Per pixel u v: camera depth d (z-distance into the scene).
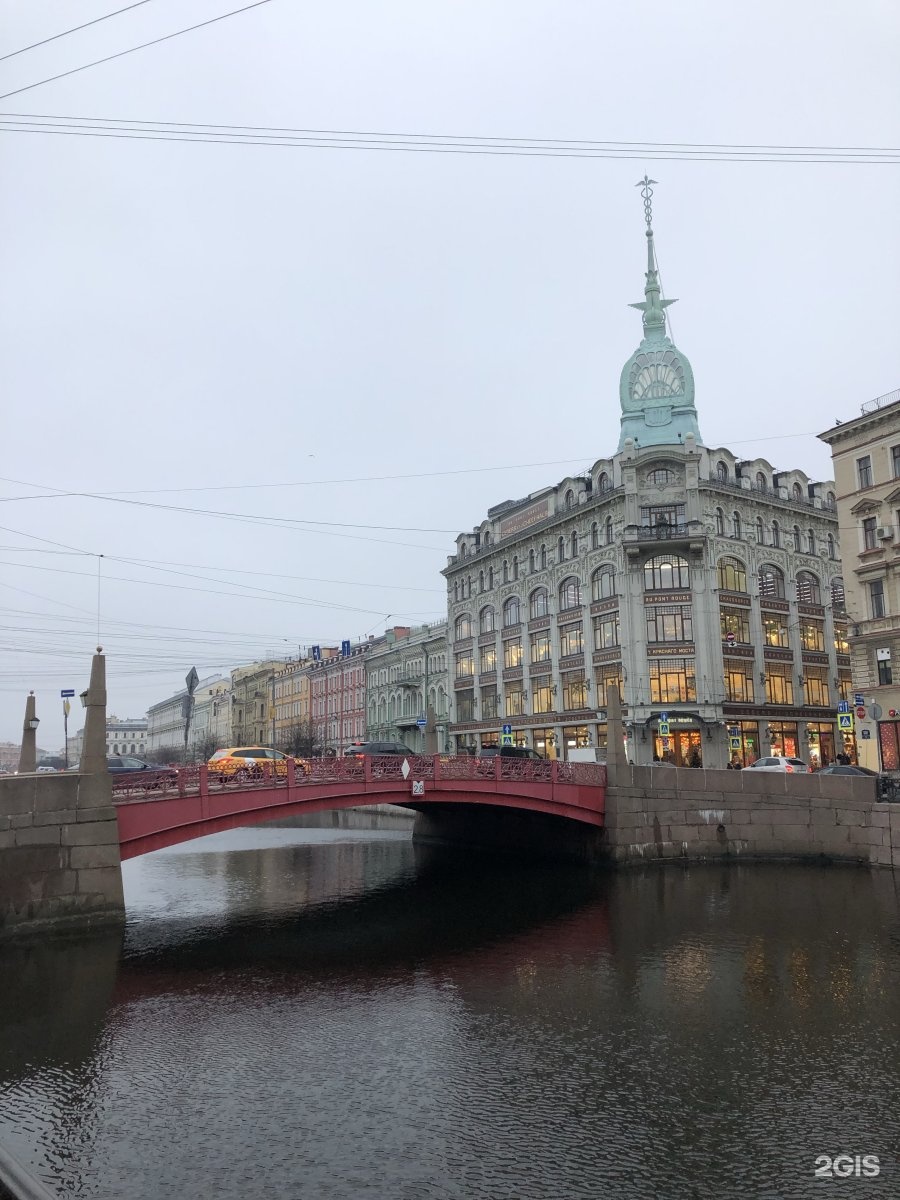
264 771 24.78
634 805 30.34
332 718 87.19
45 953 19.53
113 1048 13.66
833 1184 9.34
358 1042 13.84
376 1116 11.10
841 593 54.44
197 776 23.61
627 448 49.06
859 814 28.98
